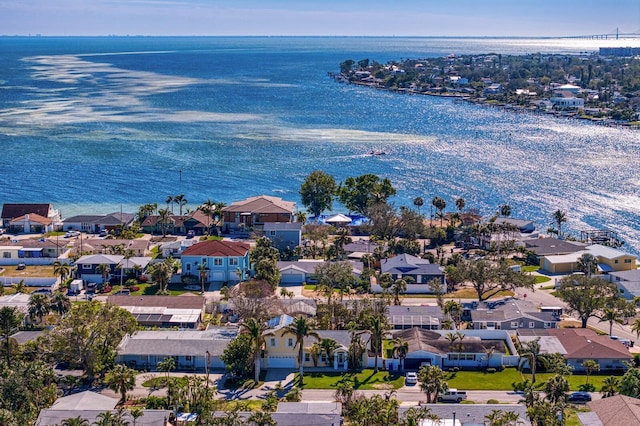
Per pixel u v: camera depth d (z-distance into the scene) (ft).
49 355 362.94
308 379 358.23
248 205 631.97
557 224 652.07
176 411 306.76
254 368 362.33
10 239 592.60
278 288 492.95
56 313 415.23
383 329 384.27
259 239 551.59
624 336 411.95
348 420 307.37
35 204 654.94
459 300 469.98
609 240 601.21
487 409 299.79
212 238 605.31
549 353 367.66
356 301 427.74
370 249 565.53
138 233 622.13
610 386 328.49
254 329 354.13
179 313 431.02
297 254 554.46
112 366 366.02
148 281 504.84
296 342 360.48
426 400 332.19
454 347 376.68
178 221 629.51
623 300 428.97
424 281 498.28
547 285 503.20
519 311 426.51
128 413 299.38
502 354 372.99
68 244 570.46
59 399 315.37
